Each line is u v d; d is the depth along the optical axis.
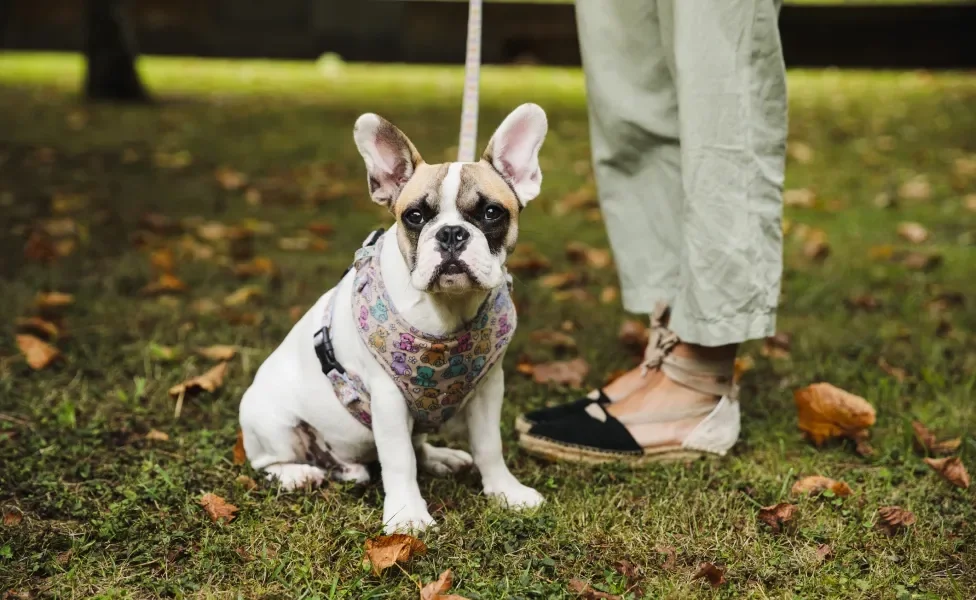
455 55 8.43
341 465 1.99
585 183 4.07
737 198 1.97
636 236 2.12
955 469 1.98
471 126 1.97
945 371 2.35
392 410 1.86
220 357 2.38
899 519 1.87
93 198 3.52
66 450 2.06
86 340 2.44
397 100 6.20
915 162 4.46
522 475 2.04
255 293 2.67
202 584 1.76
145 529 1.86
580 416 2.10
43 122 5.00
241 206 3.56
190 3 8.50
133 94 5.82
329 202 3.64
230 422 2.16
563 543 1.83
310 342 1.94
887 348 2.46
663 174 2.09
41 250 2.84
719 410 2.07
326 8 8.44
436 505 1.93
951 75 7.46
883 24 7.91
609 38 2.06
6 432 2.12
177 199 3.62
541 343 2.49
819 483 1.96
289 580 1.77
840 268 2.93
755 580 1.78
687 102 1.96
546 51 8.30
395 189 1.87
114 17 5.77
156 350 2.38
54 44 8.54
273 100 6.12
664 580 1.77
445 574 1.73
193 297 2.69
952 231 3.36
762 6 1.96
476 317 1.83
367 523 1.87
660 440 2.06
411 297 1.81
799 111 5.82
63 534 1.85
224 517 1.88
